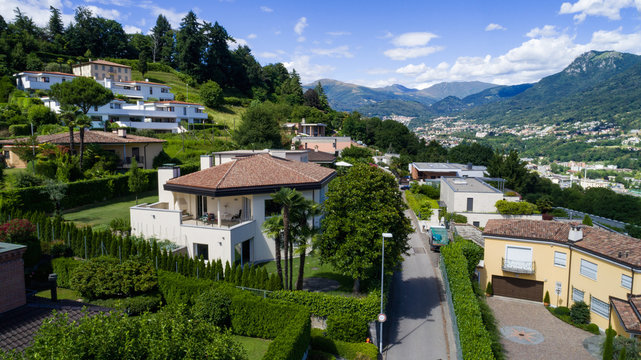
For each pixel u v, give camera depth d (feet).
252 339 77.25
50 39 431.02
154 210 109.60
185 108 310.65
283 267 113.80
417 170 304.30
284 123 395.14
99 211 139.85
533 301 112.47
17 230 93.56
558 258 107.14
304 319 71.10
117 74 366.63
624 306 81.15
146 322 43.93
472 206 192.13
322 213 94.27
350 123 477.77
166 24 524.52
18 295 56.13
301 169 131.64
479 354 65.10
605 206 309.01
